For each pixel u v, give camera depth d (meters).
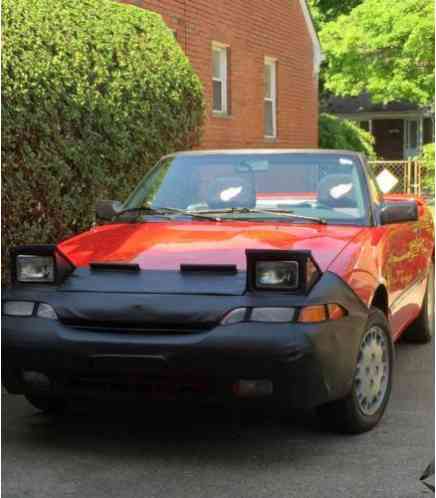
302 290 4.64
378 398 5.34
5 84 7.39
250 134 19.16
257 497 4.22
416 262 7.02
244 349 4.52
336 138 29.17
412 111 42.00
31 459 4.78
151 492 4.29
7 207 7.55
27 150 7.68
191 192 6.18
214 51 17.98
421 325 7.75
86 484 4.41
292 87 21.73
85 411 5.69
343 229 5.67
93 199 8.75
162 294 4.70
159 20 10.61
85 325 4.75
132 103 9.48
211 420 5.49
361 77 30.14
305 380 4.55
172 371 4.58
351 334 4.84
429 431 5.24
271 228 5.55
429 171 26.88
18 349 4.77
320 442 5.04
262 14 19.73
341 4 36.88
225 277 4.75
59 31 8.32
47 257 4.91
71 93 8.39
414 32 26.88
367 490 4.30
